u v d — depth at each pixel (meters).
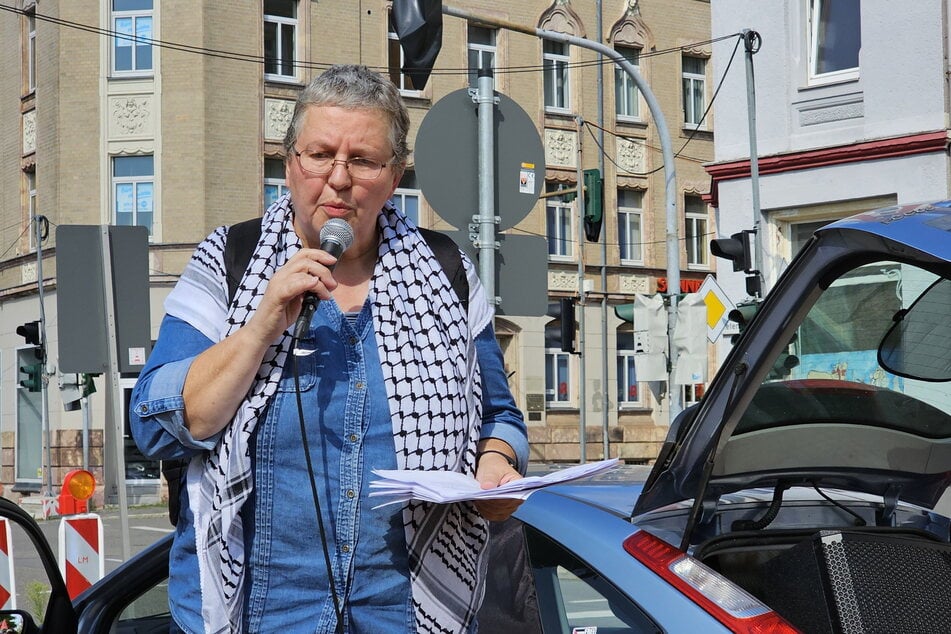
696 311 17.59
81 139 30.98
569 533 3.19
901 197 17.44
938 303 2.94
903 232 2.47
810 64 18.70
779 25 18.88
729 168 19.42
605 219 37.12
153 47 30.83
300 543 2.60
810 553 2.61
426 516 2.67
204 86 30.61
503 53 35.56
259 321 2.47
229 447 2.56
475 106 8.68
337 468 2.62
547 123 36.19
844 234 2.54
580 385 35.19
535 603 3.20
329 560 2.60
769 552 2.98
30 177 33.41
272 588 2.61
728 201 19.53
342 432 2.63
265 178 31.70
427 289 2.79
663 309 17.84
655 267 38.06
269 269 2.70
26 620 3.74
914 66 17.30
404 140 2.72
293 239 2.73
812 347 2.93
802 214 18.64
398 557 2.66
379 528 2.63
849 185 17.98
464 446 2.76
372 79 2.67
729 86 19.55
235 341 2.49
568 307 19.83
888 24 17.55
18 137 33.41
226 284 2.72
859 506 3.28
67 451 31.12
